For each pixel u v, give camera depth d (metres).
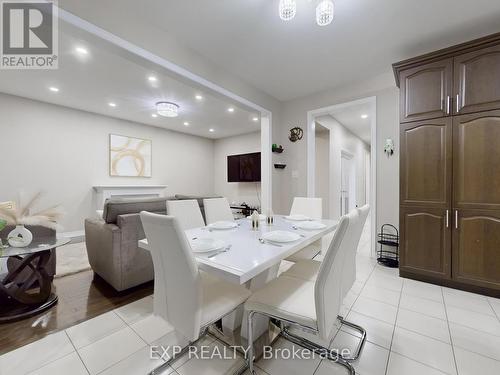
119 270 2.20
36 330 1.71
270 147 3.80
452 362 1.41
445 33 2.31
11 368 1.36
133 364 1.40
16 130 3.99
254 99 3.48
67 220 4.55
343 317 1.88
